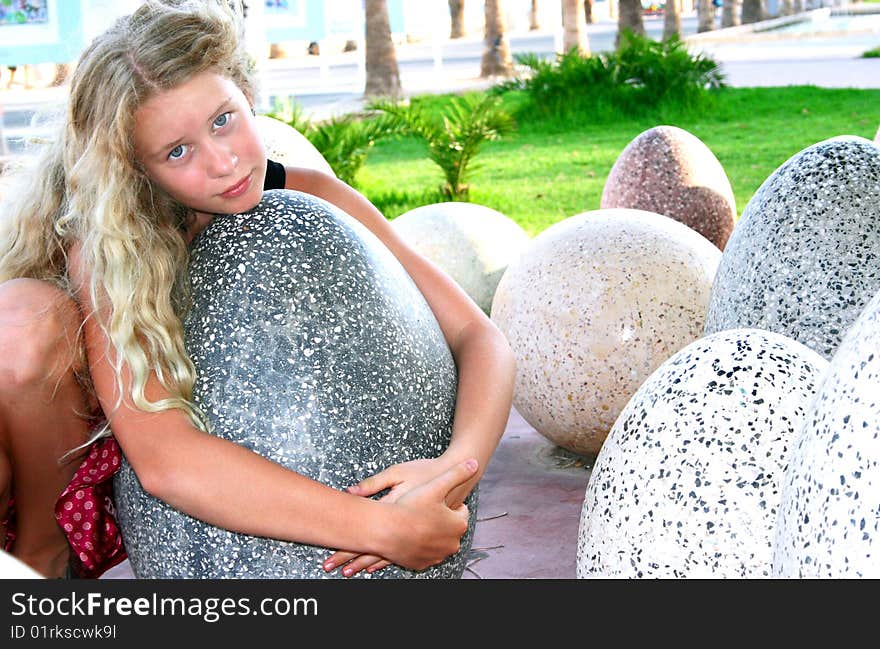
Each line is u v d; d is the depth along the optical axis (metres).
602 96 15.61
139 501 2.05
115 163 1.99
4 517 2.25
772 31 23.03
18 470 2.15
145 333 1.93
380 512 1.89
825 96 15.07
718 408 1.93
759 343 2.00
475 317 2.40
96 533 2.22
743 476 1.89
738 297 2.87
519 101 16.23
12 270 2.21
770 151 11.86
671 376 2.04
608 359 3.42
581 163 12.62
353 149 10.48
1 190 2.35
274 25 13.55
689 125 14.24
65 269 2.16
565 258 3.56
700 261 3.55
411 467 1.97
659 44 16.03
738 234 2.95
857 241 2.74
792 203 2.82
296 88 19.34
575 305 3.46
